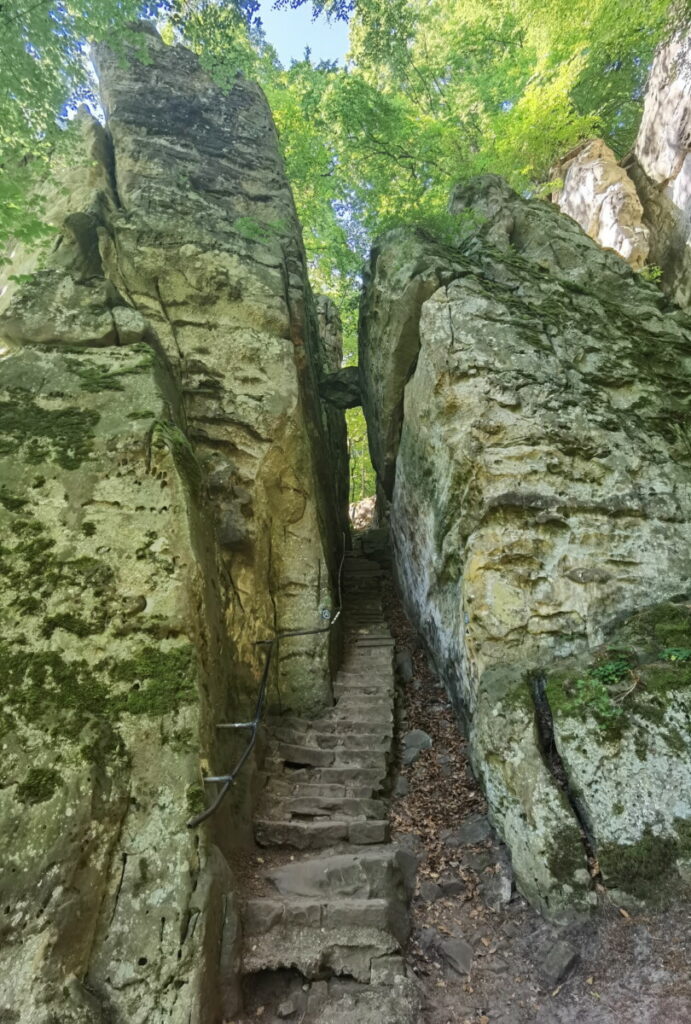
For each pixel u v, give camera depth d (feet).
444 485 23.72
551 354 24.35
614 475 21.57
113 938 11.03
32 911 10.76
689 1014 11.16
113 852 11.85
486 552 20.48
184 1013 10.41
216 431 24.13
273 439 24.79
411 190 37.22
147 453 17.31
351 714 23.26
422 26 46.21
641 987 12.19
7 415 17.78
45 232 19.38
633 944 13.16
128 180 28.68
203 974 11.00
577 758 15.90
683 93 36.86
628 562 19.97
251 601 21.76
